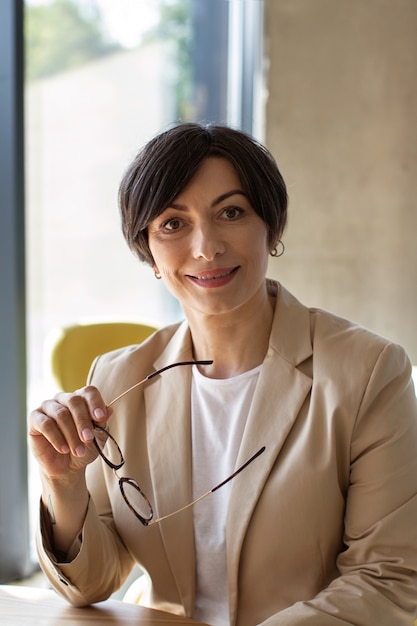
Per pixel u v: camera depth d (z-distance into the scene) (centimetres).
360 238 284
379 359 122
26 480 262
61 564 120
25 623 113
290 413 124
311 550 119
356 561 117
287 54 271
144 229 128
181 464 130
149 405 137
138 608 119
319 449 121
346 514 120
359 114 279
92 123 278
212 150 121
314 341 130
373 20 277
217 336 131
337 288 283
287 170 274
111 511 138
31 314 276
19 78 244
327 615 108
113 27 276
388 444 118
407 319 292
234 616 122
